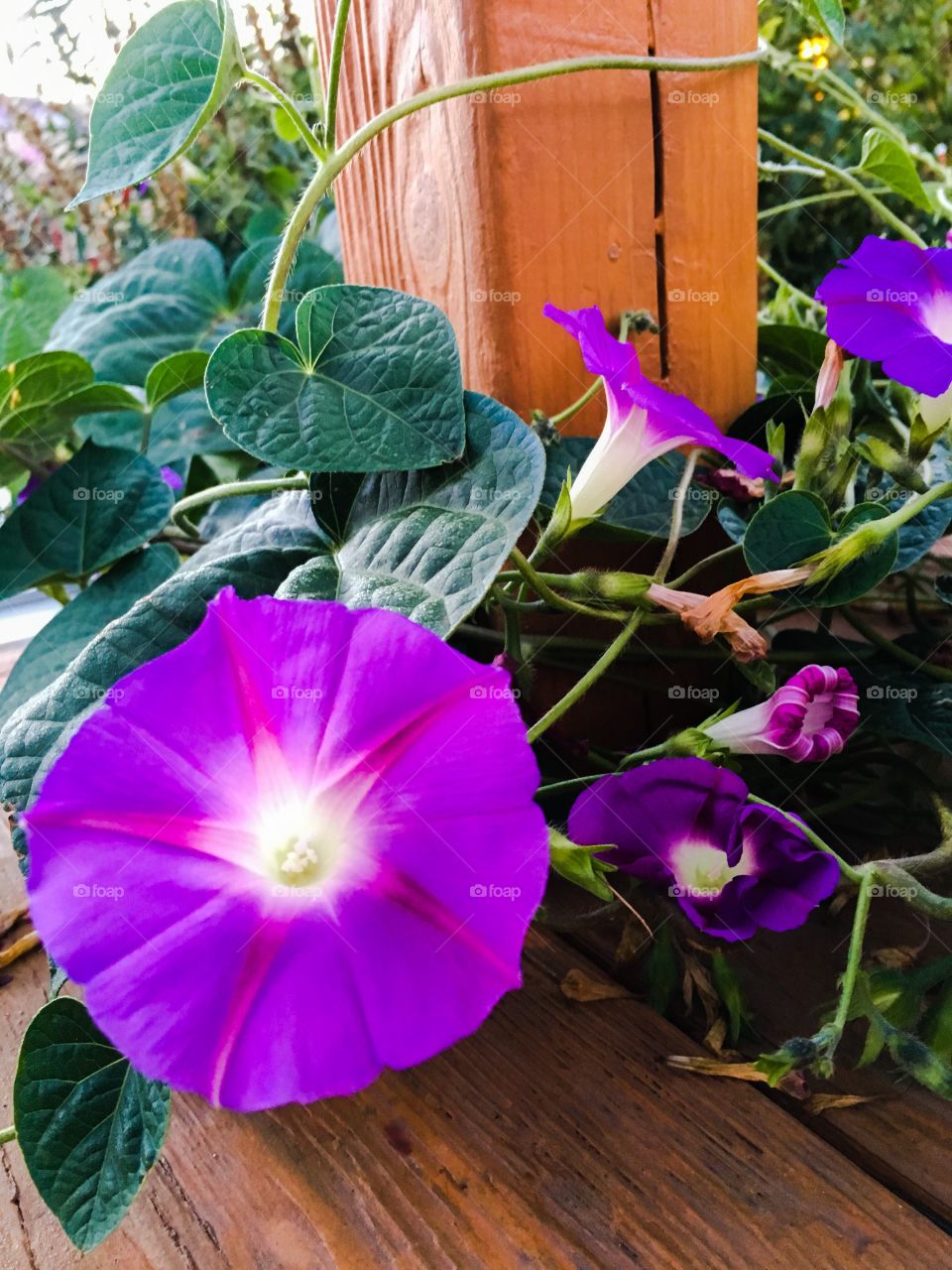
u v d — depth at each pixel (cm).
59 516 24
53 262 48
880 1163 15
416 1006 12
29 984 20
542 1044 17
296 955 13
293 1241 15
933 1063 15
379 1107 16
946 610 28
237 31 18
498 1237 14
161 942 12
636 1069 17
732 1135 15
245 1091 12
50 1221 15
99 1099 15
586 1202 15
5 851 25
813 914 20
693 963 18
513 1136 16
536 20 18
